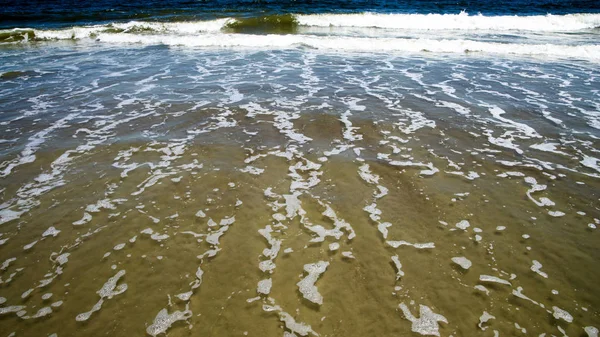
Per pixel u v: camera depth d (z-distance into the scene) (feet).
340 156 16.89
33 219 12.60
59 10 60.23
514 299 9.60
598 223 12.34
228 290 9.96
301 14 53.57
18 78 28.48
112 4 66.39
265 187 14.62
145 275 10.43
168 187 14.53
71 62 33.42
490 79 28.12
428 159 16.61
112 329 8.81
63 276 10.35
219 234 12.09
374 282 10.21
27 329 8.78
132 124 20.13
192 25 48.98
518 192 14.12
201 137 18.71
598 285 9.95
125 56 35.78
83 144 17.83
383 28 50.52
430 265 10.76
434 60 33.78
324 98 24.08
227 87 26.30
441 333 8.75
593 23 50.47
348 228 12.34
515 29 49.26
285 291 9.93
